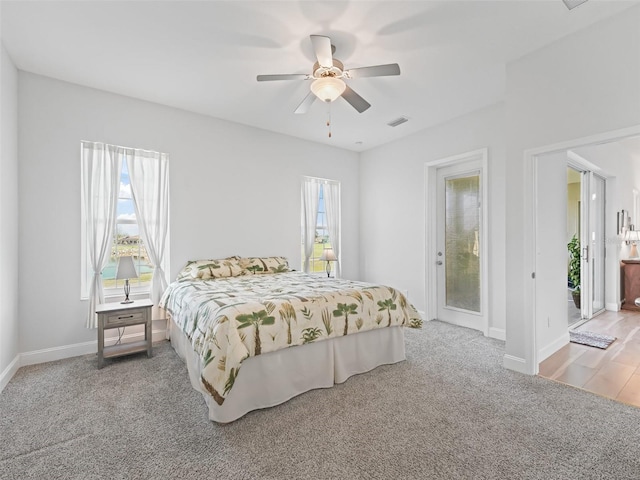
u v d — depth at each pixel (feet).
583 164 12.80
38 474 4.92
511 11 6.89
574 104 7.65
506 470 4.99
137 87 10.36
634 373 8.63
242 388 6.59
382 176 16.63
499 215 11.64
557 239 10.50
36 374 8.59
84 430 6.05
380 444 5.64
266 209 14.43
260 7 6.74
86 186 10.23
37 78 9.52
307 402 7.16
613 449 5.48
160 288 11.55
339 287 9.55
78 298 10.11
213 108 12.02
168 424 6.26
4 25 7.30
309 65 9.04
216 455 5.36
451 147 13.19
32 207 9.40
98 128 10.48
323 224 16.71
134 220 11.37
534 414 6.60
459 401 7.14
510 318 8.96
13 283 8.71
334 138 15.58
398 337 9.50
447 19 7.14
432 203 14.37
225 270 12.24
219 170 13.07
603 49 7.18
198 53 8.46
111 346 9.78
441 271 14.43
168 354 10.12
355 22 7.23
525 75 8.58
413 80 9.91
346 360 8.45
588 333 12.17
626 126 6.88
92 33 7.63
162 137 11.73
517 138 8.77
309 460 5.24
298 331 7.37
